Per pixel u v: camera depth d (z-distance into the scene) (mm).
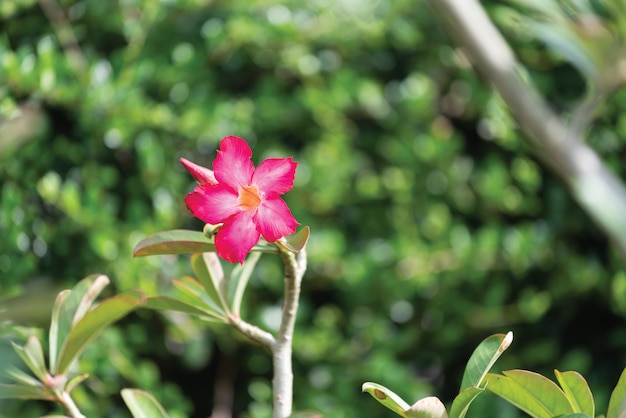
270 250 969
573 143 1168
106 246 2004
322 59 2348
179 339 2135
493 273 2352
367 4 2367
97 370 1938
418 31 2342
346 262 2312
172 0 2115
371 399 2283
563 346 2373
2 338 1116
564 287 2295
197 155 2229
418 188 2371
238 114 2229
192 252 984
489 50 1149
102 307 985
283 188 939
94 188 2012
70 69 2002
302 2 2316
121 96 2037
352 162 2324
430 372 2428
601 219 1155
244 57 2316
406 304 2406
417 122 2375
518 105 1158
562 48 1204
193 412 2400
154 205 2111
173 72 2186
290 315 997
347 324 2373
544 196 2348
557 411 978
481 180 2363
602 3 1225
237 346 2314
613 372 2320
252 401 2395
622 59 1168
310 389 2275
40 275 2008
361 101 2309
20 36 2096
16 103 1982
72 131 2051
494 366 2338
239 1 2273
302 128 2359
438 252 2324
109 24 2135
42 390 1009
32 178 2004
